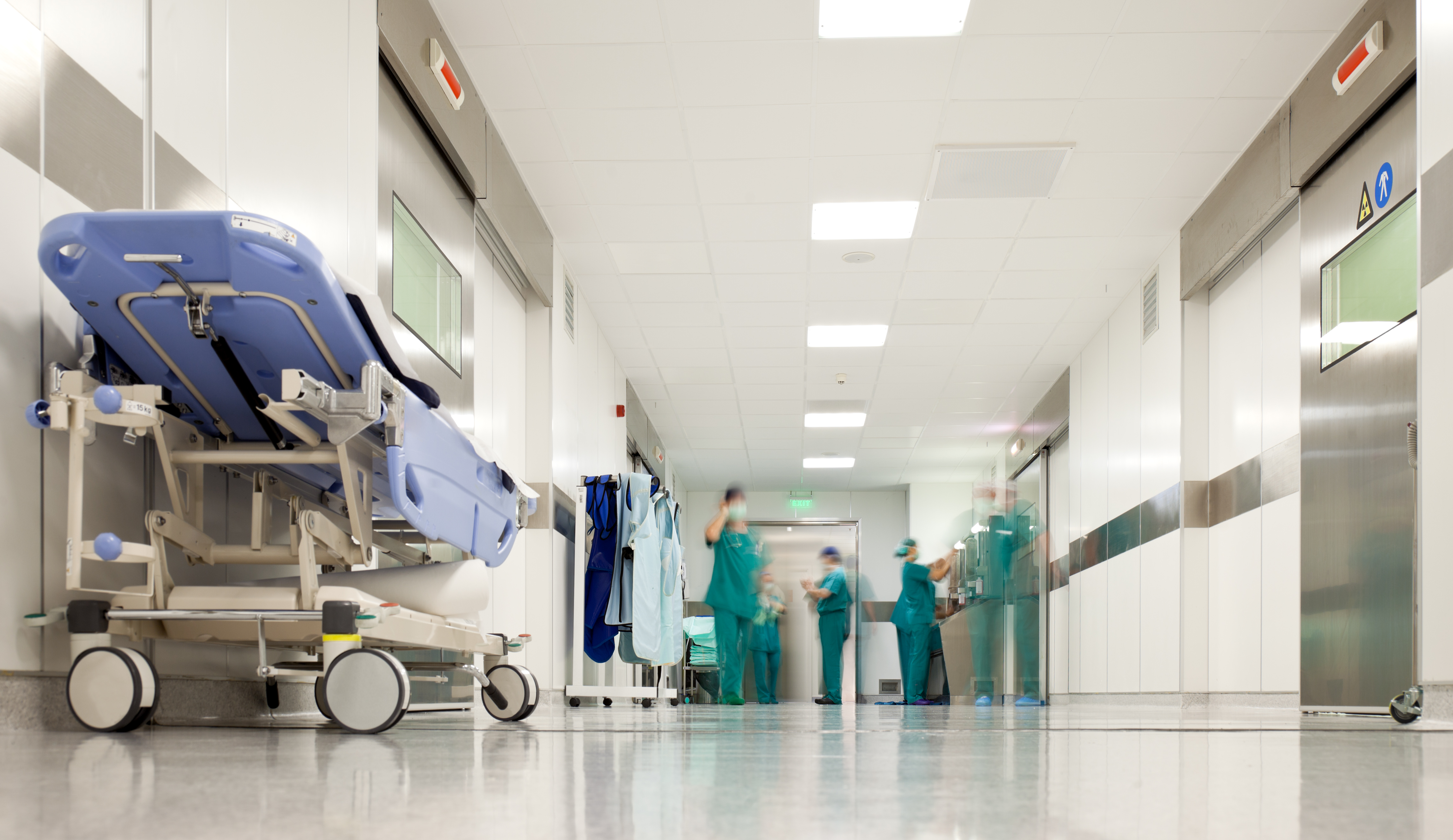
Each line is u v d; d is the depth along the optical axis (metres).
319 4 3.44
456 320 4.84
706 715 4.24
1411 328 4.14
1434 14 3.41
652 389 10.27
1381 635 4.37
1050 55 4.67
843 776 1.27
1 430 2.03
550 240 6.54
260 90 3.07
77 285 2.00
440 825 0.83
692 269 7.20
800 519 15.59
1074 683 9.34
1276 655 5.48
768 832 0.80
